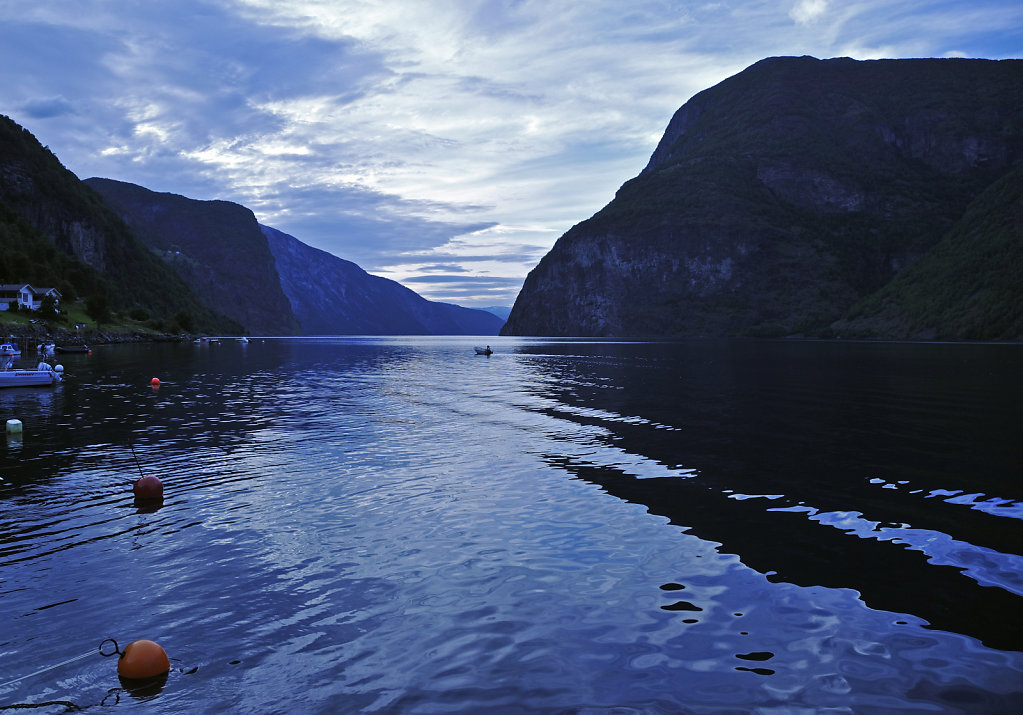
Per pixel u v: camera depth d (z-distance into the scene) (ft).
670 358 325.42
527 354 398.83
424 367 262.06
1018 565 40.68
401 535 46.91
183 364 254.27
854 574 39.40
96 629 32.55
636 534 46.98
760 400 130.62
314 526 49.01
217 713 25.57
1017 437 85.20
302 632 32.19
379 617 33.78
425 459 73.72
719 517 50.96
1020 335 524.52
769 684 27.43
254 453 77.25
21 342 356.59
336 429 95.66
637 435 89.45
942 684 27.45
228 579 38.86
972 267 645.92
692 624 32.91
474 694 26.66
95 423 100.83
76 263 618.44
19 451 78.23
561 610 34.60
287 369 239.50
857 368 228.02
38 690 27.30
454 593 36.81
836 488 59.62
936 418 102.68
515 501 55.88
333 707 25.84
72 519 50.78
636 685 27.35
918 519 50.24
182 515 51.83
